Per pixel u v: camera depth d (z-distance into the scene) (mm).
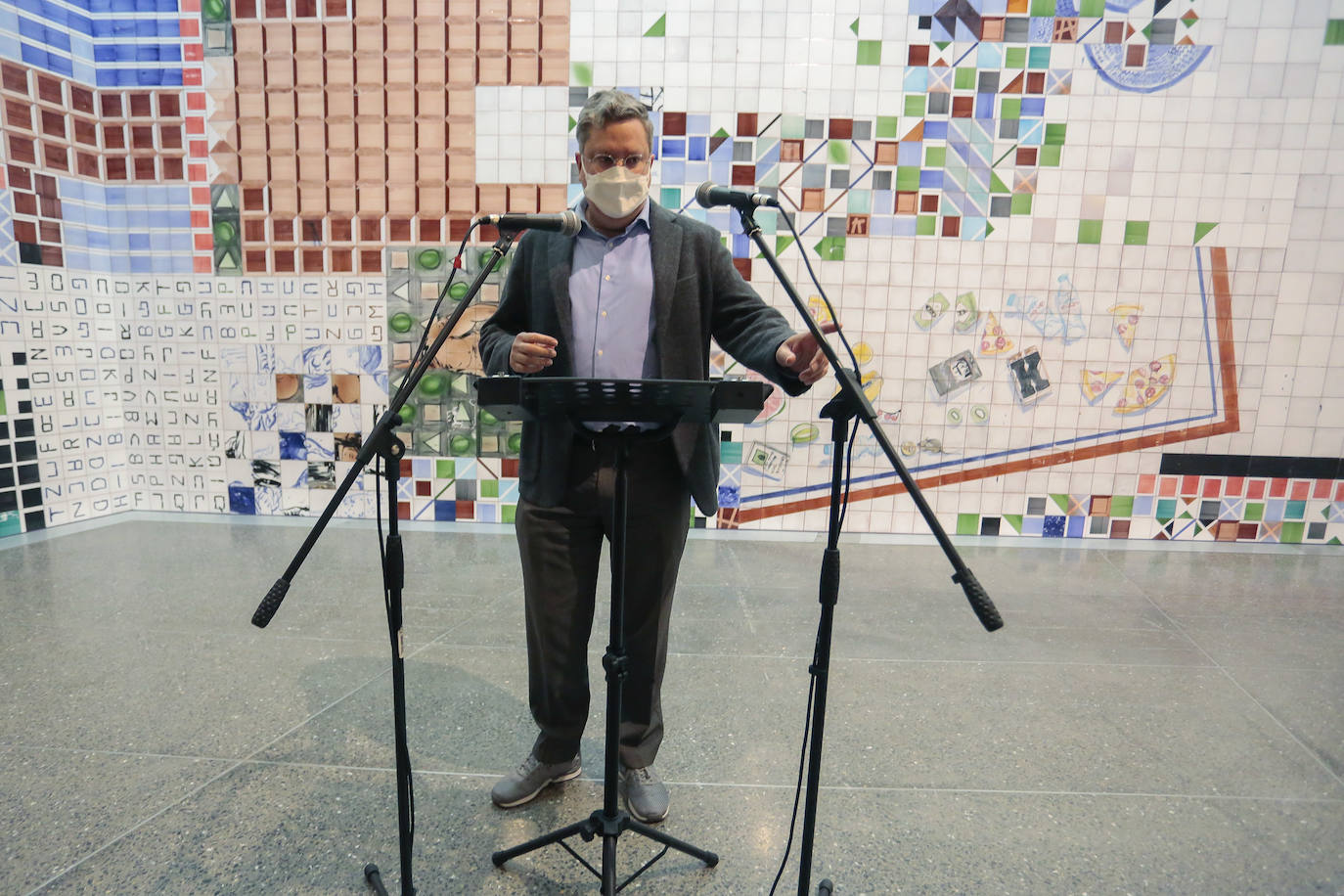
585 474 1449
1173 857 1502
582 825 1384
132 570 3062
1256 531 3787
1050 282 3635
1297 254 3561
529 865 1451
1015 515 3820
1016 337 3684
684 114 3580
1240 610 2871
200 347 3871
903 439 3781
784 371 1318
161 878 1381
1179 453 3744
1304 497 3744
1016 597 2988
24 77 3387
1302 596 3043
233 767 1734
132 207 3781
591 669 2268
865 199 3602
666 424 1172
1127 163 3535
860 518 3852
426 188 3695
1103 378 3697
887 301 3674
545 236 1481
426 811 1598
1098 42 3457
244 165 3723
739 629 2609
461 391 3811
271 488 3965
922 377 3729
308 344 3834
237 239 3775
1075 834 1567
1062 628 2678
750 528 3881
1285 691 2225
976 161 3562
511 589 2941
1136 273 3611
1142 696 2178
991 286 3645
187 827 1524
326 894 1355
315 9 3594
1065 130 3525
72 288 3656
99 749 1791
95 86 3686
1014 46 3480
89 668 2201
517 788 1614
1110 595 3029
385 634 2494
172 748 1803
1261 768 1824
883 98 3537
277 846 1477
